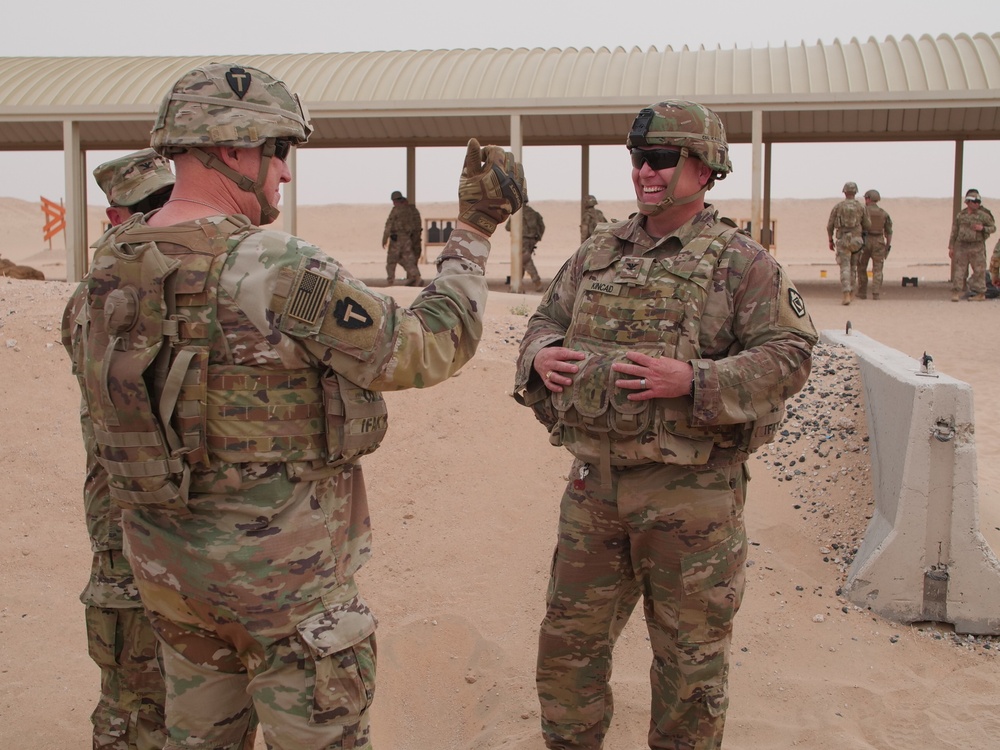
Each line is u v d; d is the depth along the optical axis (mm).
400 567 4664
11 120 16172
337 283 2158
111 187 3107
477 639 4016
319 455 2227
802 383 2771
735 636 3959
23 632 4199
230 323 2127
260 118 2264
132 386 2104
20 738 3426
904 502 4082
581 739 3014
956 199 19594
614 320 2842
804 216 65875
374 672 2314
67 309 2514
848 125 19344
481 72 16969
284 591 2184
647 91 15930
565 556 2951
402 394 6164
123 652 2881
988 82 15164
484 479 5402
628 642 4004
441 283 2355
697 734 2793
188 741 2365
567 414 2859
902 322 13672
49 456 5703
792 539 4676
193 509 2182
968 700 3533
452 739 3492
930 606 4059
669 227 2941
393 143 20969
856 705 3514
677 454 2695
